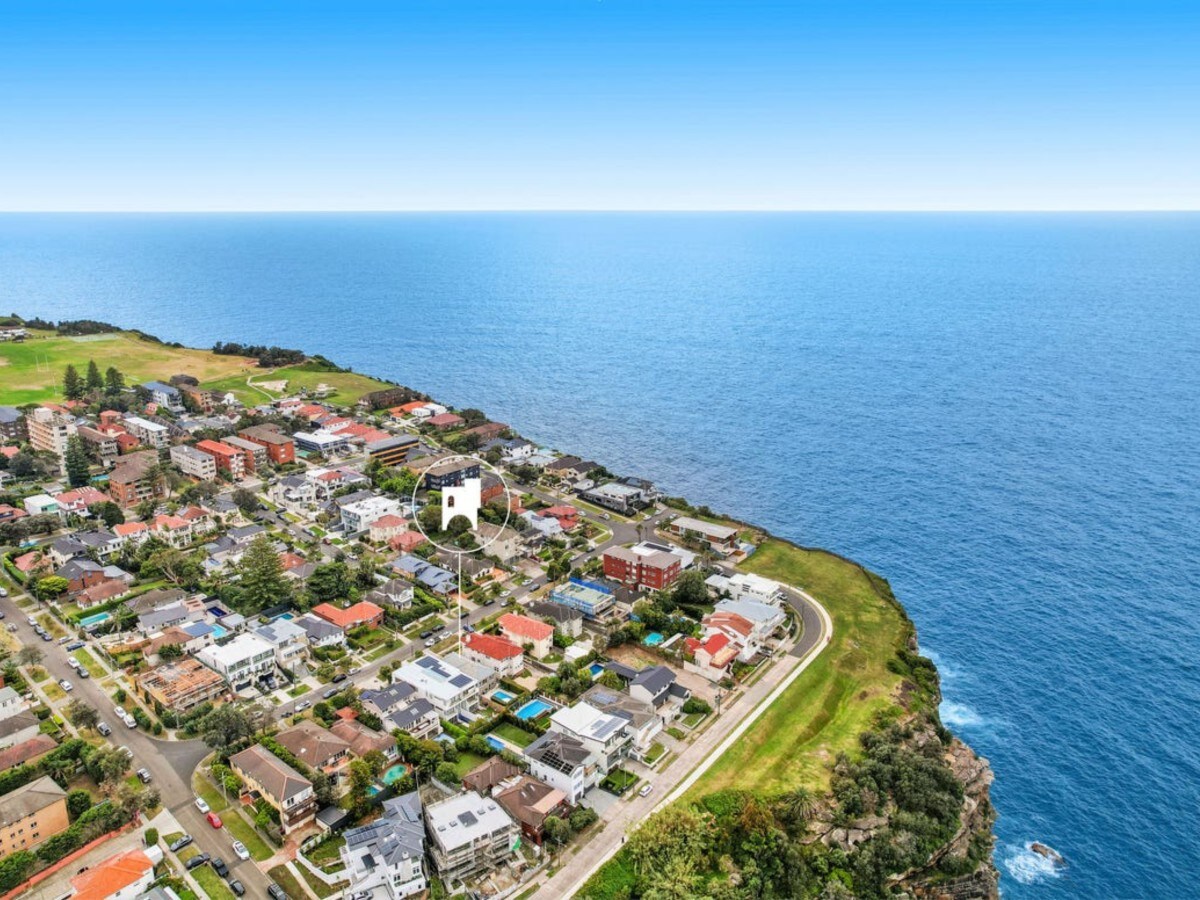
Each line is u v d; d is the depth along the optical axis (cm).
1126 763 13975
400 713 12719
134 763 11881
